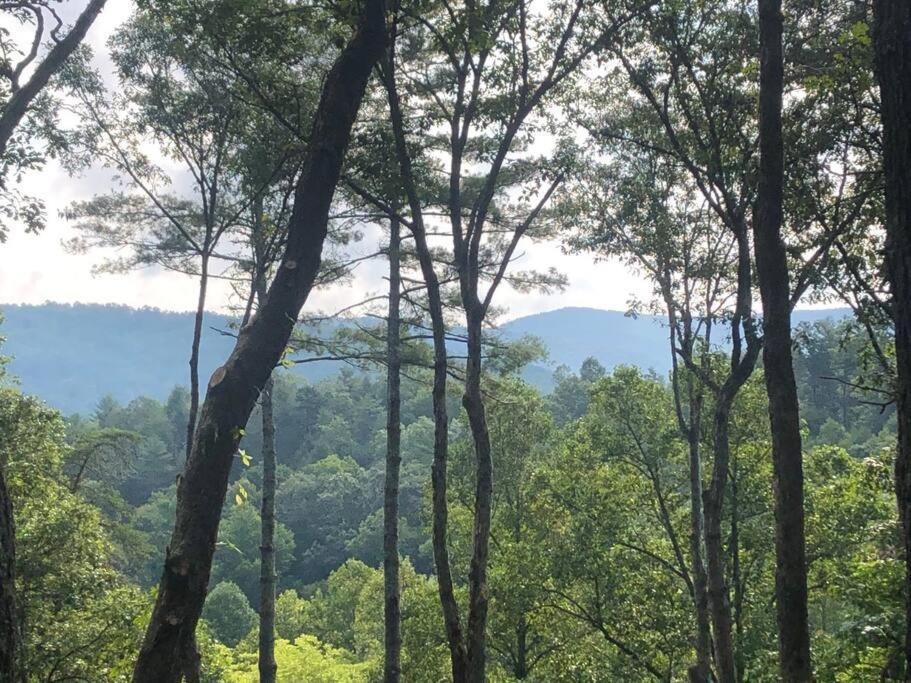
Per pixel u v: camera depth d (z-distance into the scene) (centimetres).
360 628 4097
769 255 678
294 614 4950
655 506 2002
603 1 894
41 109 977
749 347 991
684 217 1225
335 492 7719
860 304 968
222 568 6600
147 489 9212
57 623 1372
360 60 498
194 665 837
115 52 1075
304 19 754
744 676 1783
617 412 1962
